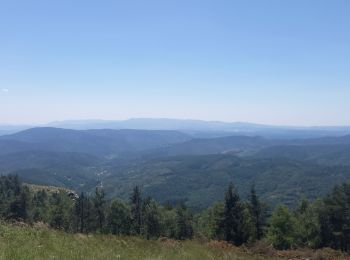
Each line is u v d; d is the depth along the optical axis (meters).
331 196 70.19
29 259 11.73
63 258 12.84
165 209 113.12
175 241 25.16
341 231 67.44
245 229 65.06
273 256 26.58
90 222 98.50
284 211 67.69
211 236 68.94
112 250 16.58
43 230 18.92
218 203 71.19
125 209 97.19
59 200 112.44
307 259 26.81
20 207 101.00
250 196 76.69
